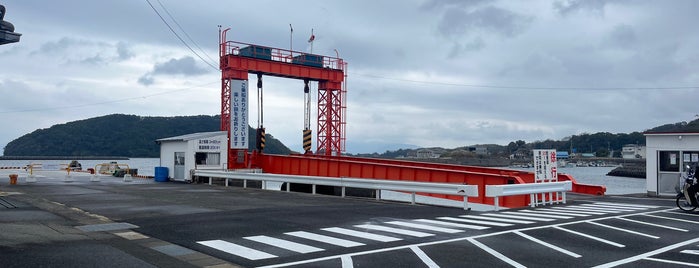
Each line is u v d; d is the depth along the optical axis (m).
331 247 10.12
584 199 22.52
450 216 15.05
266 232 11.88
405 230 12.25
